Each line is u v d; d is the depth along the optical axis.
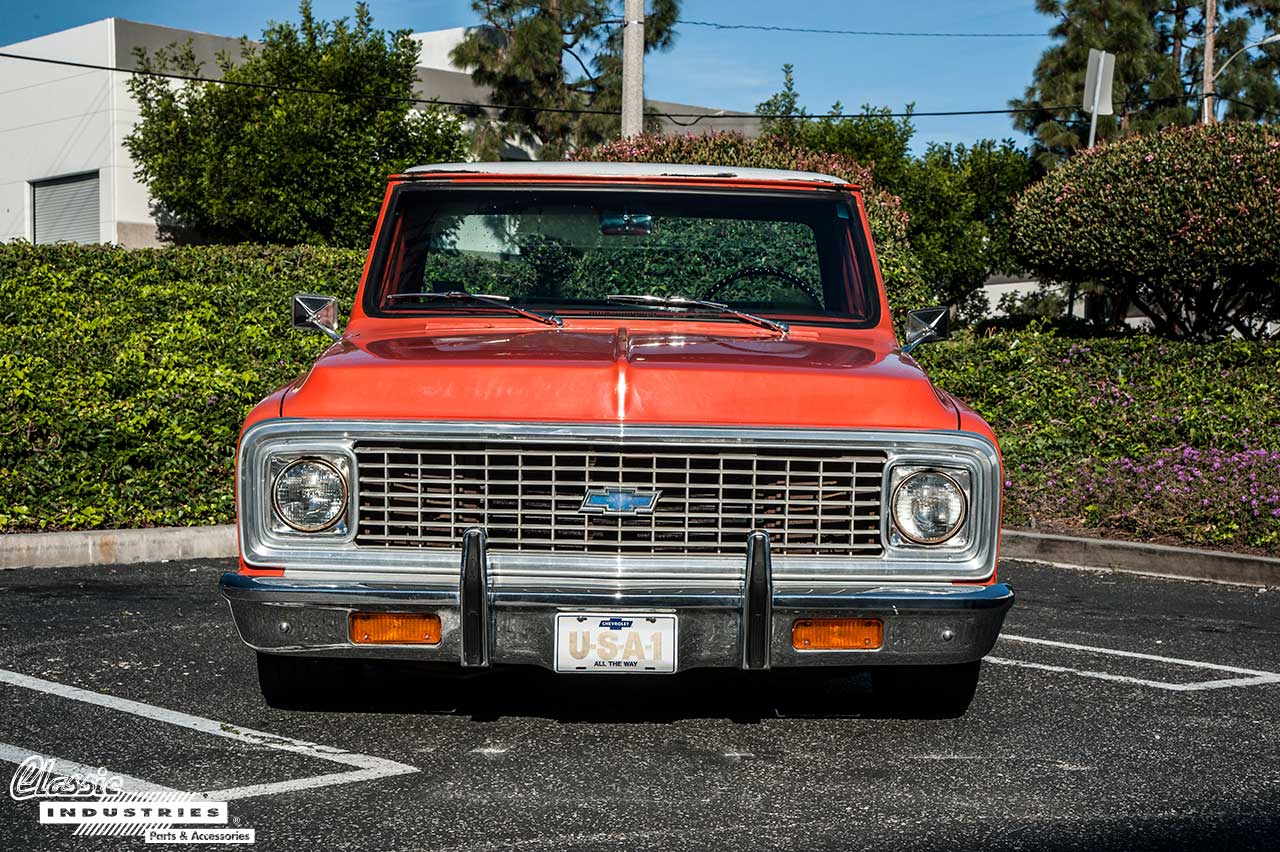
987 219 31.23
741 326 5.64
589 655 4.45
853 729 5.24
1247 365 14.91
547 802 4.37
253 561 4.55
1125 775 4.73
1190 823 4.26
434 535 4.56
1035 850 4.02
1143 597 8.22
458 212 5.90
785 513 4.55
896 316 15.77
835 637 4.56
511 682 5.82
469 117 33.81
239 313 16.08
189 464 9.79
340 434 4.50
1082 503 10.31
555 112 33.41
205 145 26.64
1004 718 5.44
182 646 6.37
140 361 12.52
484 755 4.84
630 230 5.88
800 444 4.50
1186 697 5.82
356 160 25.75
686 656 4.48
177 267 17.91
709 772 4.70
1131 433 12.23
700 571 4.52
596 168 6.04
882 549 4.58
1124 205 16.64
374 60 26.94
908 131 28.70
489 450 4.50
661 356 4.75
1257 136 16.34
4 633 6.59
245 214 25.91
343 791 4.45
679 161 17.83
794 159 17.39
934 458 4.57
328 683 5.29
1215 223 15.91
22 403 10.49
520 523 4.51
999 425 13.03
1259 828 4.23
